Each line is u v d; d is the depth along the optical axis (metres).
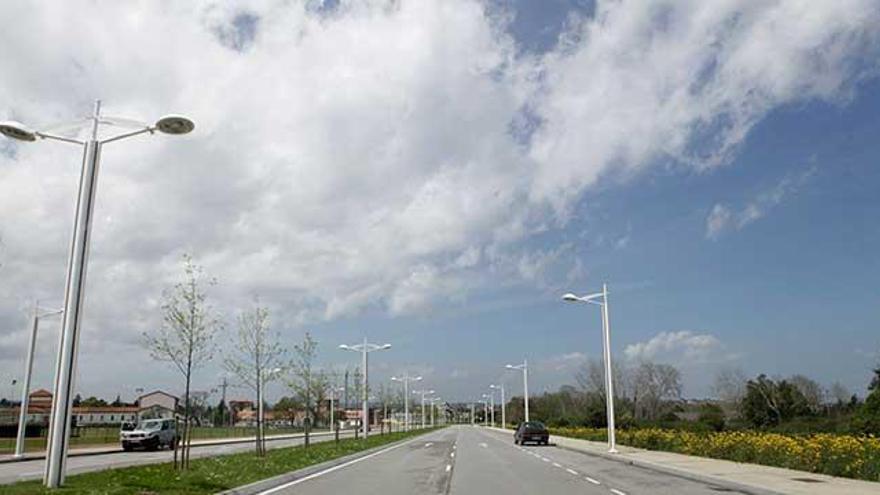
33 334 34.56
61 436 15.57
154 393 80.94
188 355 21.94
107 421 102.44
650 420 67.00
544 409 113.56
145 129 16.86
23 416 33.59
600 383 77.25
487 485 20.55
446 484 20.81
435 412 176.75
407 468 27.48
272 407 122.69
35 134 16.62
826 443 23.80
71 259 16.28
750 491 18.78
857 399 62.12
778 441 27.39
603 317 37.31
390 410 124.75
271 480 20.39
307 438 38.59
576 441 54.09
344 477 23.17
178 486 16.62
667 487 20.08
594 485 20.66
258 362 31.91
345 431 96.12
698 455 33.44
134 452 40.16
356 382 62.56
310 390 40.19
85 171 16.72
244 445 49.25
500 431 100.75
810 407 61.47
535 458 34.62
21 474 24.16
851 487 18.47
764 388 60.16
